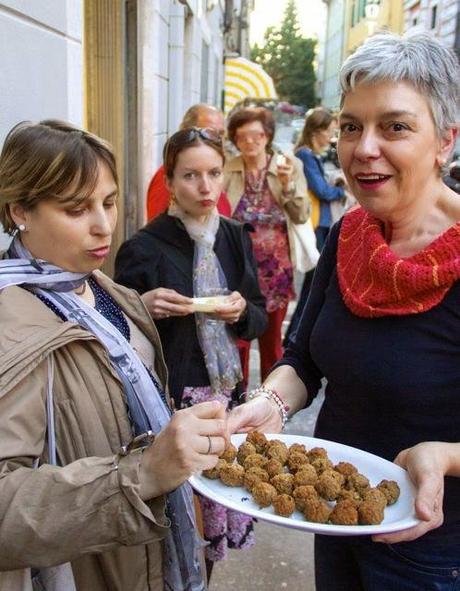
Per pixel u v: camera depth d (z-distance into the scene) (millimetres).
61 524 944
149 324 1461
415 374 1239
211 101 13914
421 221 1324
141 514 972
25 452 1000
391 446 1324
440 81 1189
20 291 1120
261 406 1549
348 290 1371
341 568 1493
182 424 986
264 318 2402
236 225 2428
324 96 51750
